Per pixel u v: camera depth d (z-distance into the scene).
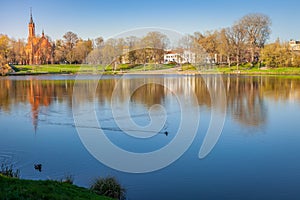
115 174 14.38
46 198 8.99
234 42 86.31
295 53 87.12
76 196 9.82
